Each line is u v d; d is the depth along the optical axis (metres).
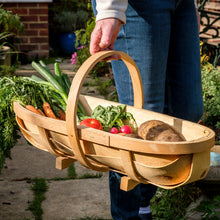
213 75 3.68
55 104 1.83
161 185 1.21
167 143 1.09
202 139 1.12
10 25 5.82
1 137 1.65
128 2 1.55
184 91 1.78
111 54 1.31
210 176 2.14
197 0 5.45
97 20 1.38
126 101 1.71
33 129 1.45
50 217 2.08
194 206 2.16
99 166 1.32
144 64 1.60
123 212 1.69
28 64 6.62
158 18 1.56
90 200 2.27
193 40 1.74
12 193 2.32
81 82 1.20
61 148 1.38
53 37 8.21
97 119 1.59
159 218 2.05
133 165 1.19
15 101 1.58
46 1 6.88
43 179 2.51
